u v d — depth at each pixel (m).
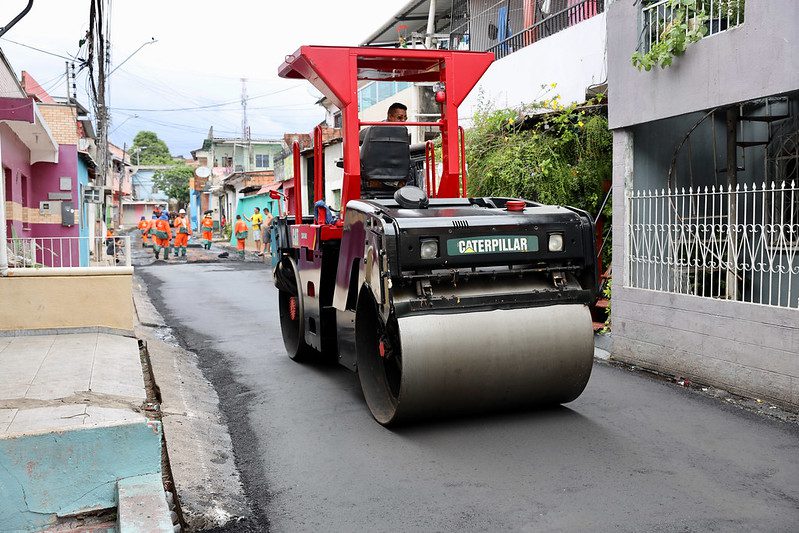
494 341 5.51
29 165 17.08
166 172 69.94
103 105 19.38
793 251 6.11
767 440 5.36
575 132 10.84
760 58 6.32
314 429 5.95
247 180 36.75
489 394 5.68
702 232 8.06
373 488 4.65
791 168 7.74
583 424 5.80
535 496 4.41
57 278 8.86
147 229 34.69
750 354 6.46
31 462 4.17
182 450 5.20
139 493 4.14
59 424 4.94
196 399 6.87
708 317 6.93
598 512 4.16
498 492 4.49
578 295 5.88
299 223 8.40
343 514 4.29
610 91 8.26
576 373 5.82
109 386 6.31
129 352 7.91
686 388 6.94
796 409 6.02
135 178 77.44
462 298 5.52
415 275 5.41
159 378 7.04
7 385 6.17
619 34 8.08
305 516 4.29
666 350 7.50
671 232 7.99
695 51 7.05
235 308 13.59
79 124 27.89
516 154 10.76
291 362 8.69
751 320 6.44
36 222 17.84
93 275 8.98
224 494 4.62
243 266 23.67
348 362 6.62
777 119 7.64
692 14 7.33
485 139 11.68
